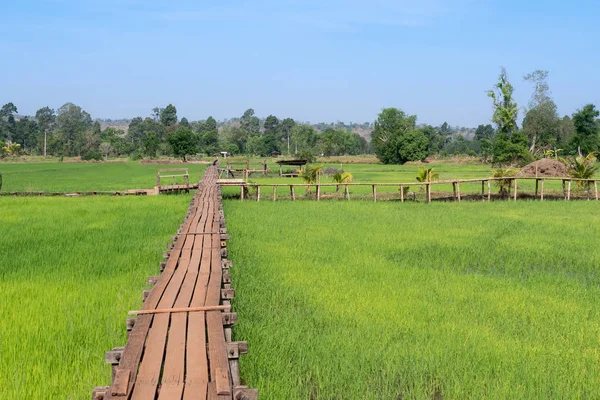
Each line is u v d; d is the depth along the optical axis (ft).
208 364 16.57
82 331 25.16
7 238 49.37
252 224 61.36
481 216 69.82
